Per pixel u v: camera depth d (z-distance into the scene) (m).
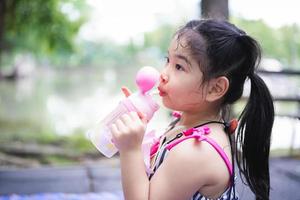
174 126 1.27
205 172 1.04
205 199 1.07
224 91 1.11
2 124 8.17
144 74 1.11
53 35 6.54
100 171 3.82
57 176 3.64
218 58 1.08
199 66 1.08
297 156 4.25
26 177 3.58
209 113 1.17
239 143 1.23
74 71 35.94
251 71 1.15
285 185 3.20
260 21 4.20
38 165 4.59
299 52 6.59
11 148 5.36
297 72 4.44
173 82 1.10
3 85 19.75
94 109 10.62
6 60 24.42
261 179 1.24
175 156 1.05
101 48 41.62
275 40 6.24
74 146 5.70
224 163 1.06
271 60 6.47
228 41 1.09
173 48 1.12
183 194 1.04
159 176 1.06
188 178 1.03
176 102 1.12
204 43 1.08
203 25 1.11
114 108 1.12
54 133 7.13
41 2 6.18
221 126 1.17
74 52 7.64
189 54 1.08
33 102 12.42
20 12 6.14
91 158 4.95
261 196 1.25
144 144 1.13
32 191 3.24
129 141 1.04
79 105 11.55
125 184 1.04
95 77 30.62
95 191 3.30
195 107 1.14
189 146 1.05
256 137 1.21
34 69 28.28
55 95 14.80
